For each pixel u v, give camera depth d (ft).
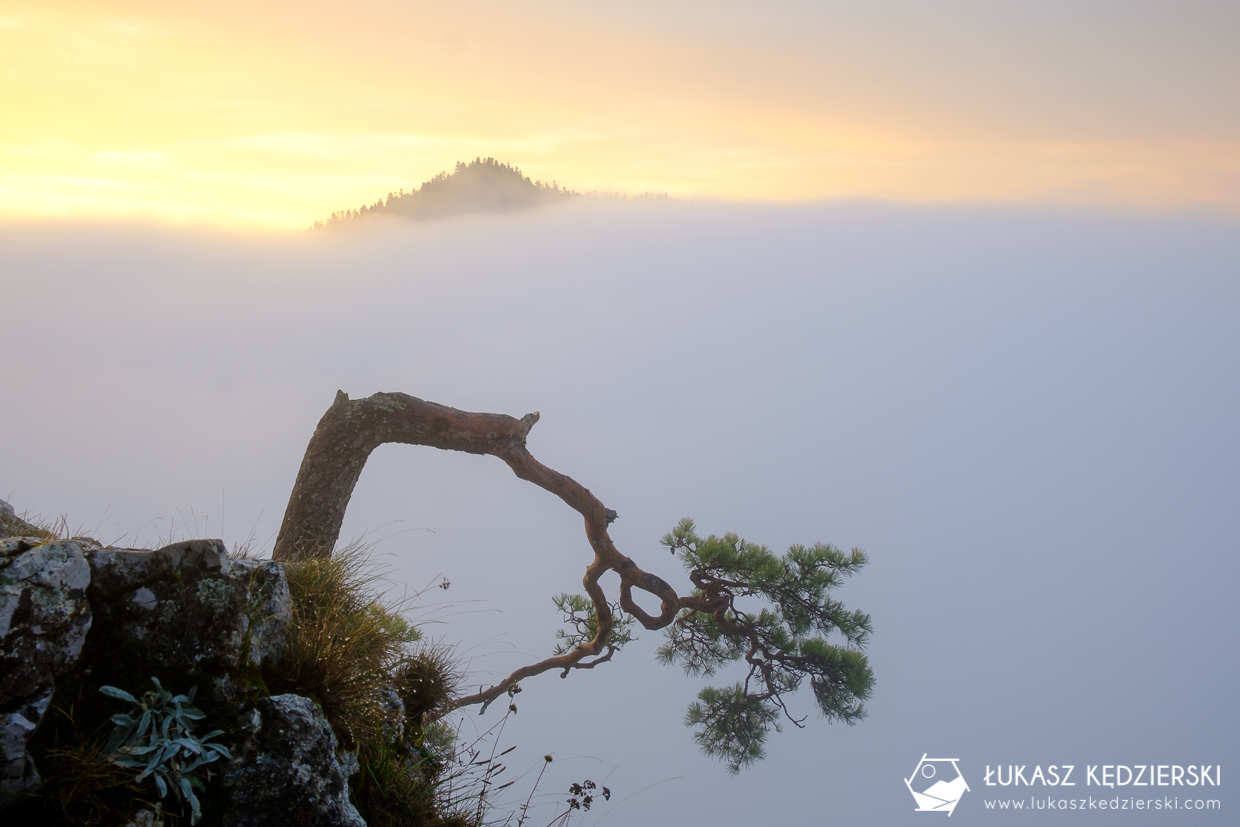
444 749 13.99
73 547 8.88
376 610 14.52
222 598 9.93
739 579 38.19
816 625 39.50
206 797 9.09
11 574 8.22
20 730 7.83
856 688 37.52
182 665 9.48
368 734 11.94
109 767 8.37
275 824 9.38
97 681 8.87
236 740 9.43
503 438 28.50
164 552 9.71
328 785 9.99
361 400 27.20
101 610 9.20
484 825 12.48
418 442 27.73
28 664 8.13
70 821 8.04
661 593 33.17
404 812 11.63
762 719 41.60
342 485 26.37
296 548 25.16
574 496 30.81
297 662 11.33
